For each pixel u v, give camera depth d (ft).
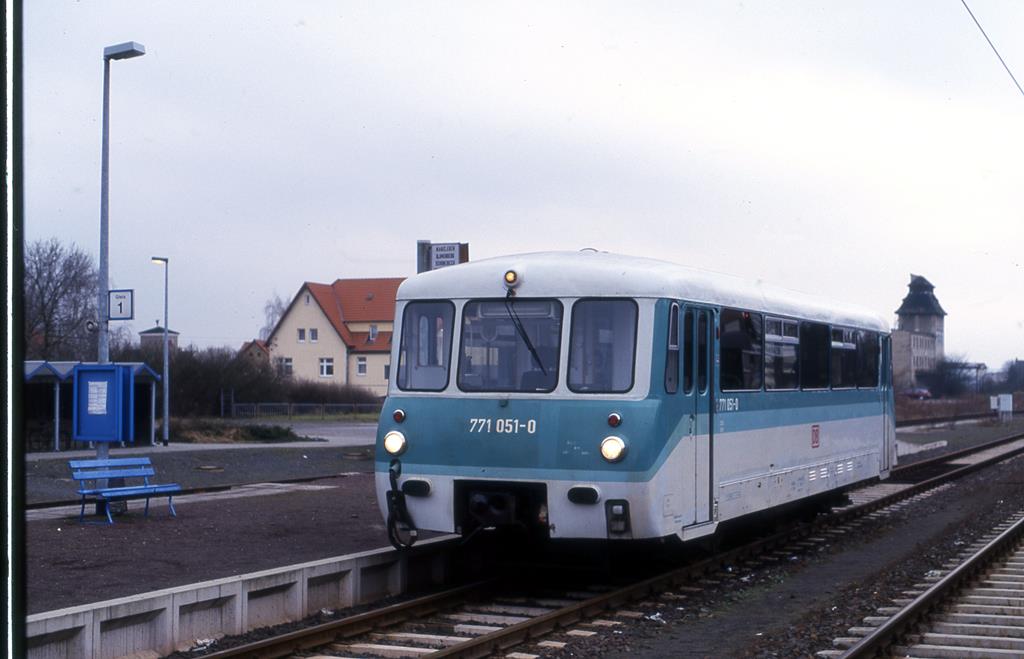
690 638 32.07
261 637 30.58
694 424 38.11
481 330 37.45
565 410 35.65
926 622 33.06
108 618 26.99
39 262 162.40
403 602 36.06
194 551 42.55
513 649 30.14
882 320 64.28
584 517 35.19
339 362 267.80
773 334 46.32
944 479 85.15
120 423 54.85
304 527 50.42
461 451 36.70
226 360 178.91
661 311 36.04
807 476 50.21
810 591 39.88
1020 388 364.58
